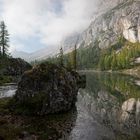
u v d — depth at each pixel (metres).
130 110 38.69
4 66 96.12
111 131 27.20
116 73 159.75
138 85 72.81
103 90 63.34
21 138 22.77
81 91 61.72
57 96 35.34
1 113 32.25
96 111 37.97
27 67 108.38
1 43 106.94
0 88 60.38
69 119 32.25
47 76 35.44
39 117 32.22
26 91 34.66
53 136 24.64
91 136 25.20
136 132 26.75
